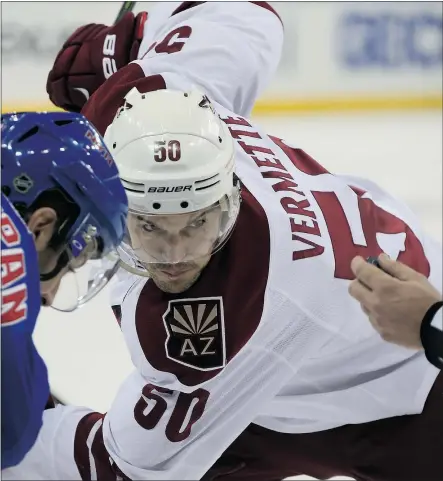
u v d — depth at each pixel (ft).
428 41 44.19
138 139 12.37
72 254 10.50
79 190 10.17
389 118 43.80
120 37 18.47
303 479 19.48
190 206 12.14
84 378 22.24
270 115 42.57
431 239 17.34
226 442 14.67
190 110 12.67
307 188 14.53
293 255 13.29
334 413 16.71
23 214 9.98
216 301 12.89
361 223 14.83
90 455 13.94
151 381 13.79
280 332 13.64
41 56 37.14
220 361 13.26
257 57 16.81
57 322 24.62
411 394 16.38
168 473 14.20
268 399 14.51
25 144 10.02
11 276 9.37
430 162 38.96
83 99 19.38
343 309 14.06
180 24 17.06
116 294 14.46
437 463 17.04
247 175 13.92
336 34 42.63
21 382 9.81
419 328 12.03
